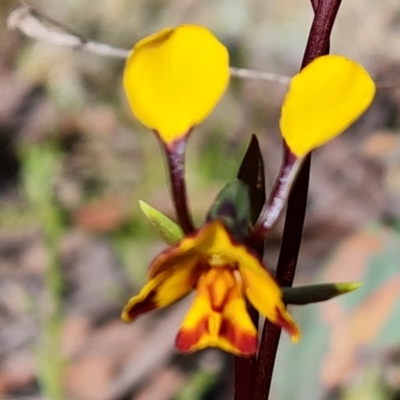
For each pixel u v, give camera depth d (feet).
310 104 0.60
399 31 1.54
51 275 0.88
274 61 1.55
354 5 1.58
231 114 1.39
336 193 1.21
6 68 1.64
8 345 1.08
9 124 1.50
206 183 1.25
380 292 0.85
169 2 1.69
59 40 0.79
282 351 0.84
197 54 0.60
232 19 1.63
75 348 1.05
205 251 0.61
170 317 1.06
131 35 1.65
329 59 0.59
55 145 1.37
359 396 0.83
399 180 1.22
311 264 1.08
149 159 1.34
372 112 1.36
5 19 1.70
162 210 1.23
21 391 1.03
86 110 1.51
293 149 0.61
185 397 0.93
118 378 1.01
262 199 0.63
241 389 0.66
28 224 1.25
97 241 1.20
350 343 0.84
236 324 0.61
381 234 0.89
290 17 1.63
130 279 1.15
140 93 0.61
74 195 1.27
